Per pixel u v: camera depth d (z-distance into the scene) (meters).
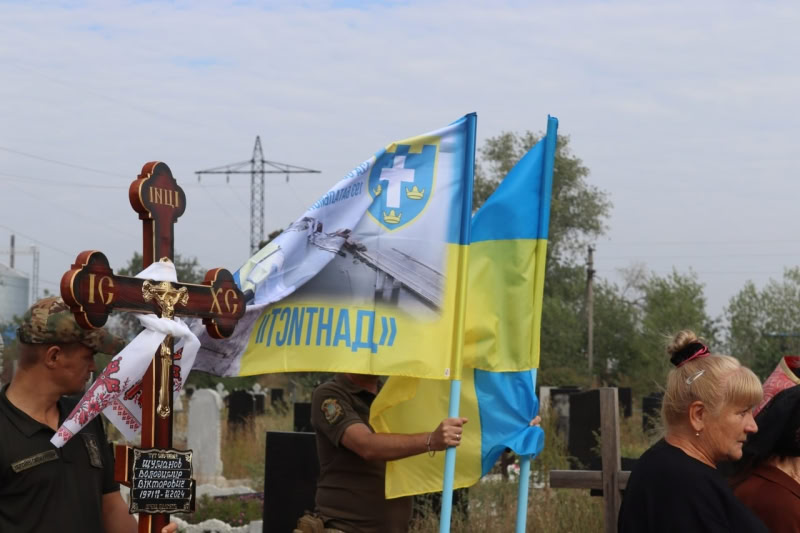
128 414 3.46
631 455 15.05
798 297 40.19
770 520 3.45
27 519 3.21
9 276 58.84
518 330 4.59
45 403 3.31
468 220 4.31
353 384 4.70
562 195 51.97
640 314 47.56
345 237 4.33
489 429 4.56
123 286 3.30
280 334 4.31
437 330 4.26
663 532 3.21
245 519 11.46
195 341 3.51
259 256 4.29
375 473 4.62
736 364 3.31
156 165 3.50
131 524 3.58
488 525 8.34
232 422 20.16
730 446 3.29
